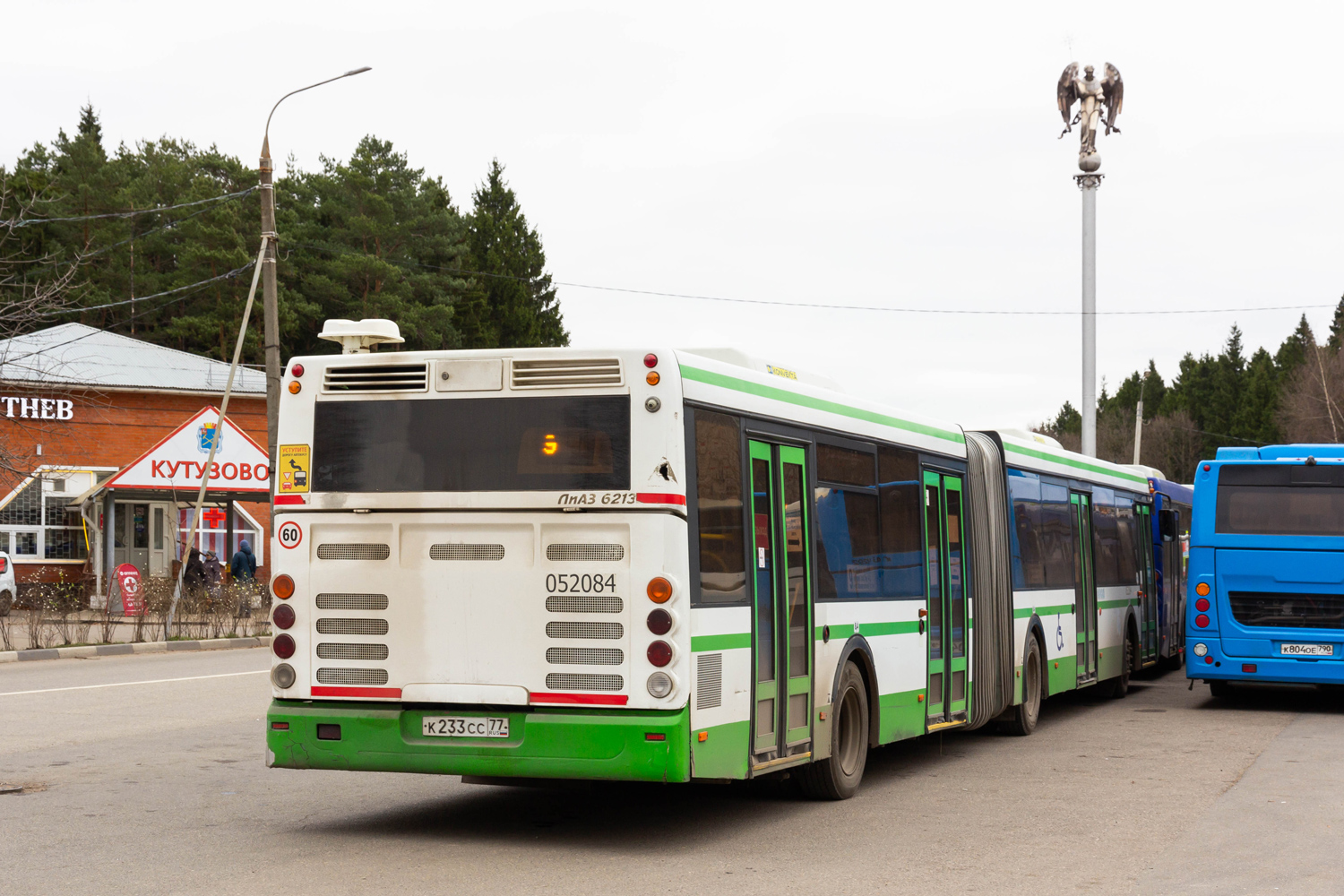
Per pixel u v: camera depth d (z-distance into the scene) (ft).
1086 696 63.41
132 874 24.07
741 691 27.99
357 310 198.18
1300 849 27.25
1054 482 52.75
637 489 26.09
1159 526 68.95
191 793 33.06
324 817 30.17
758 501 29.30
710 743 26.66
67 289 87.76
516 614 26.66
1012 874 24.76
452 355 27.53
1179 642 76.89
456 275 219.20
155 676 62.64
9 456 105.60
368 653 27.53
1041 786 35.78
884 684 35.45
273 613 28.25
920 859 26.09
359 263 197.16
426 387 27.63
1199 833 28.94
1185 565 80.28
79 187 196.13
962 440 42.86
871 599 34.78
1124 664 62.49
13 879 23.65
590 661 26.17
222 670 65.67
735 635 27.78
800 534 31.14
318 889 23.08
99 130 287.89
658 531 25.93
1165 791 34.81
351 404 28.12
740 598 28.12
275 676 28.14
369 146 216.95
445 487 27.27
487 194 270.26
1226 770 38.81
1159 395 417.49
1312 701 61.46
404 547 27.48
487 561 26.91
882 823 30.19
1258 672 56.44
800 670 30.86
